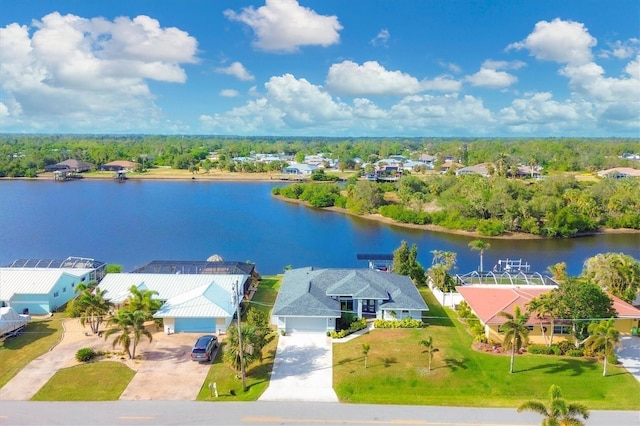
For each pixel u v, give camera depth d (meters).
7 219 120.88
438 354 43.78
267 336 47.47
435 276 61.69
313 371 40.91
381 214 132.12
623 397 36.94
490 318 46.78
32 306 53.72
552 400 29.11
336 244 102.75
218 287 55.38
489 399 36.62
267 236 109.38
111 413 34.19
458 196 128.75
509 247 101.19
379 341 46.84
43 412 34.25
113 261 87.31
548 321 46.03
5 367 41.00
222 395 36.84
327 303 50.56
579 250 98.94
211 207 145.62
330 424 33.06
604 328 39.25
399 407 35.41
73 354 43.44
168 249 96.50
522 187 130.25
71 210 134.88
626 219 118.25
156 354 43.66
